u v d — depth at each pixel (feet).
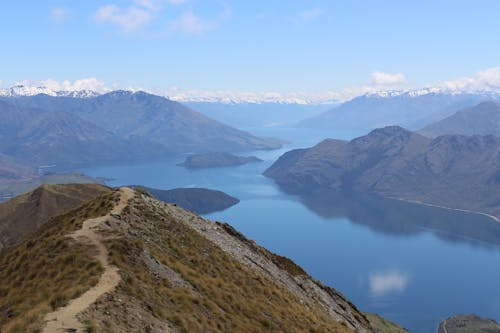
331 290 273.54
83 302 100.99
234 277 169.17
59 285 113.09
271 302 161.79
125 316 100.32
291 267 265.13
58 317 93.45
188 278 139.44
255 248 257.14
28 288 117.70
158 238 169.17
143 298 111.34
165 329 102.89
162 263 142.41
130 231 163.02
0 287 127.95
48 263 129.90
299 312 169.27
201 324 113.39
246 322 131.03
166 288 123.44
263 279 188.14
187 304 119.24
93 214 181.68
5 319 102.63
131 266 128.88
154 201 229.66
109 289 108.99
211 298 135.33
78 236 147.02
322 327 162.81
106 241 142.31
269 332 132.05
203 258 172.86
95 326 90.99
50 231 169.78
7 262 155.74
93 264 122.83
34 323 91.09
